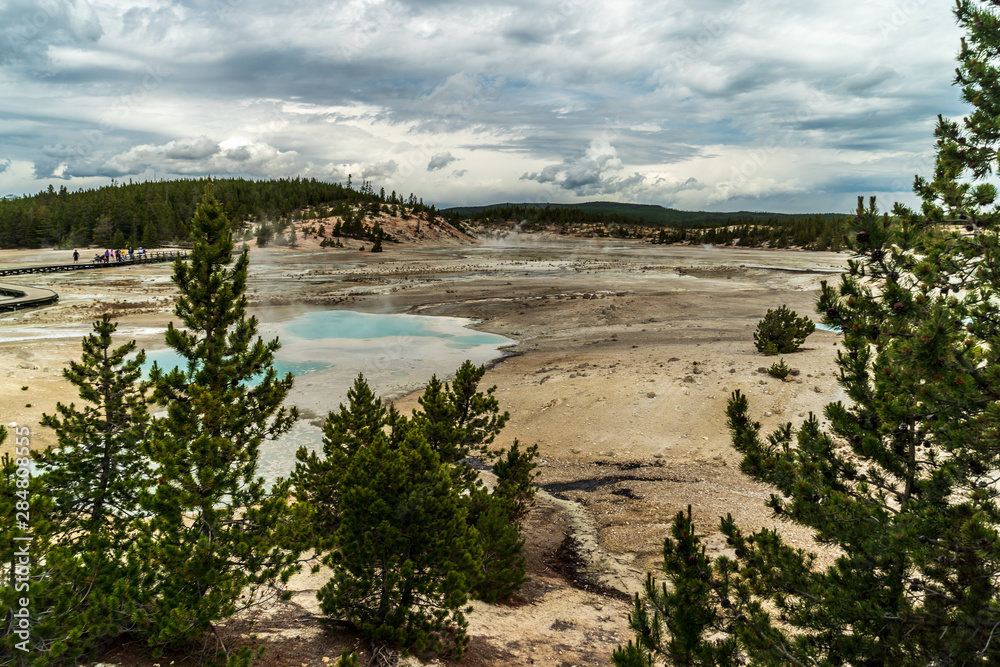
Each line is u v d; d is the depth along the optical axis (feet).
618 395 88.63
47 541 24.54
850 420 25.50
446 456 49.96
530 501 59.31
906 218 25.38
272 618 34.04
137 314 163.02
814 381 84.17
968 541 19.53
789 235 570.46
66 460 36.65
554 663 33.27
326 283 248.32
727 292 204.54
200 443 30.07
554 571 50.62
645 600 25.39
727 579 23.89
